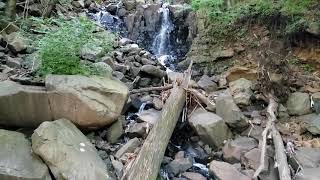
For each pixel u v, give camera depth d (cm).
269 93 611
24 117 447
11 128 453
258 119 561
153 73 657
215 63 724
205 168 472
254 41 700
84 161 385
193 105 593
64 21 586
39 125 431
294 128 545
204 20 773
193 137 530
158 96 607
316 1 649
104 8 961
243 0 757
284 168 426
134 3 944
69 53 501
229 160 482
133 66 686
